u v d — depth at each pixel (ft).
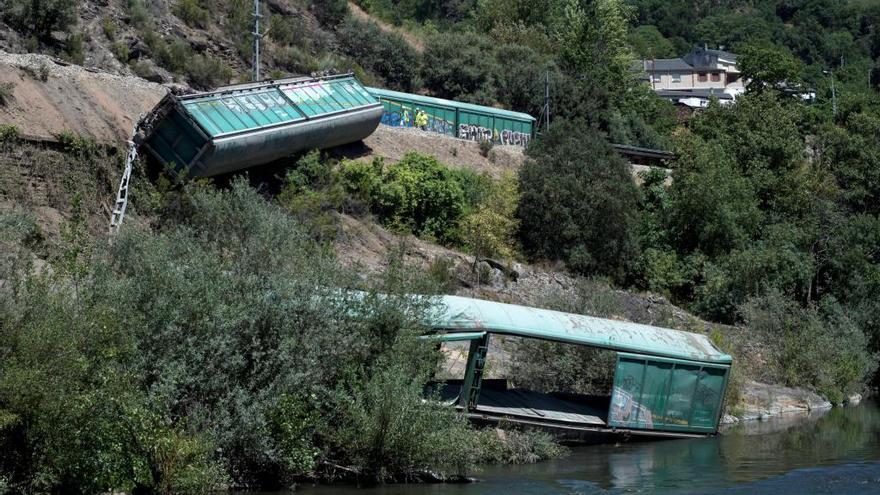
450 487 64.64
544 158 156.66
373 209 134.51
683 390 89.97
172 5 174.09
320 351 64.59
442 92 225.97
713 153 183.32
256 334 62.95
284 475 62.54
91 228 95.86
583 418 86.94
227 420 59.67
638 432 87.97
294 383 61.93
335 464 65.05
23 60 108.17
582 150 157.69
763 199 195.21
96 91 114.42
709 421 91.45
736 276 157.58
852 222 177.17
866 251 173.06
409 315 70.38
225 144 113.70
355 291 69.41
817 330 130.52
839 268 168.55
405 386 66.23
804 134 289.53
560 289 122.83
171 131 112.47
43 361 51.78
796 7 581.94
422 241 134.31
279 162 129.08
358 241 122.42
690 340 93.25
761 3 589.73
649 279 161.17
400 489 63.21
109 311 56.80
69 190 97.66
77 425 52.49
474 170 161.07
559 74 237.04
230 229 77.66
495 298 124.36
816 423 104.27
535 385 100.63
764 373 125.39
